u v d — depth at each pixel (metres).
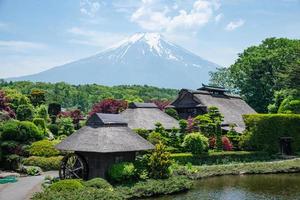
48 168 49.66
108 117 44.66
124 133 44.22
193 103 80.19
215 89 86.06
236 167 55.06
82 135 43.19
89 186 37.16
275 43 116.00
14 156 49.38
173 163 51.72
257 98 109.31
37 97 89.56
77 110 87.25
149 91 181.00
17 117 69.25
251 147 67.06
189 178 48.88
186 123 63.78
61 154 53.03
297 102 78.88
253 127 67.38
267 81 108.00
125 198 36.69
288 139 68.12
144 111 68.75
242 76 111.56
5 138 52.53
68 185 35.19
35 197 32.69
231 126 68.69
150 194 39.09
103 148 40.38
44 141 53.78
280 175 52.66
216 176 51.84
